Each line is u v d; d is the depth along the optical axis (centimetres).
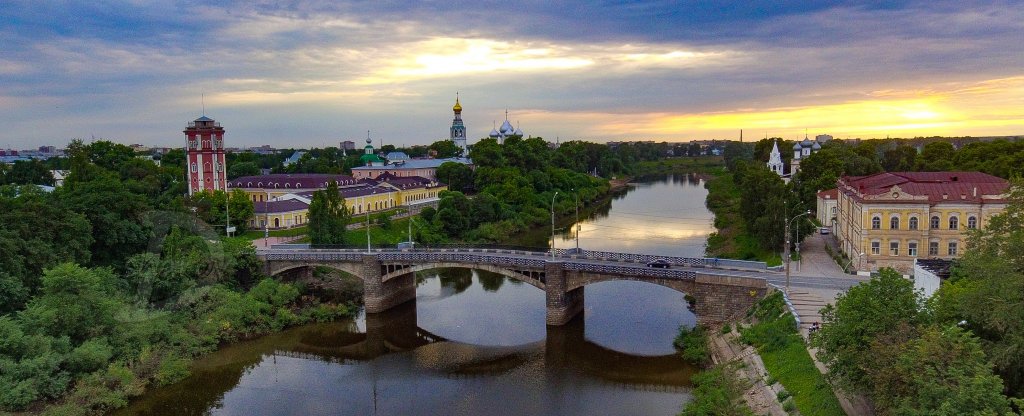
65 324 8044
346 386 8381
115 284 9706
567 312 10550
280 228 17588
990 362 4338
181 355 9188
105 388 7781
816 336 5700
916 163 17388
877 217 10425
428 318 11350
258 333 10425
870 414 5341
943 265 7962
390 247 14162
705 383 7662
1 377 7038
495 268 10931
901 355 4566
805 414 5900
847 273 10419
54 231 9681
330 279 13438
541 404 7656
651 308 11319
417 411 7562
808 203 16650
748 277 9456
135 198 11500
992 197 10125
